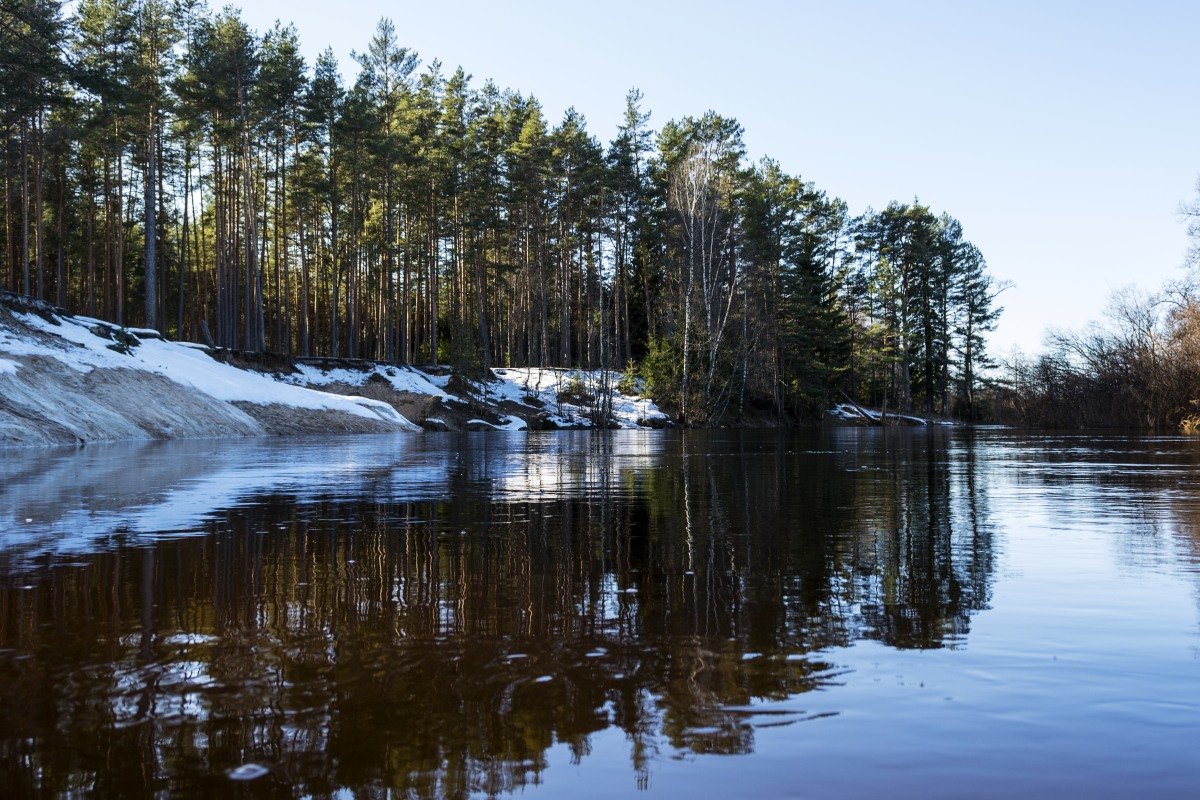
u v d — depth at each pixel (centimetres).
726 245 5081
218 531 620
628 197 5931
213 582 430
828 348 6506
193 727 224
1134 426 4638
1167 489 979
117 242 4394
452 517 711
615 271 6341
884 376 7225
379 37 5138
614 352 6494
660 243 5941
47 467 1311
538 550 538
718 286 5044
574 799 178
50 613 361
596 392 4894
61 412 2291
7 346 2445
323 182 4559
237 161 4747
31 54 2994
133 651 300
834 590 410
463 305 6450
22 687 258
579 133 5588
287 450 1955
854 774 191
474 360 4725
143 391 2728
